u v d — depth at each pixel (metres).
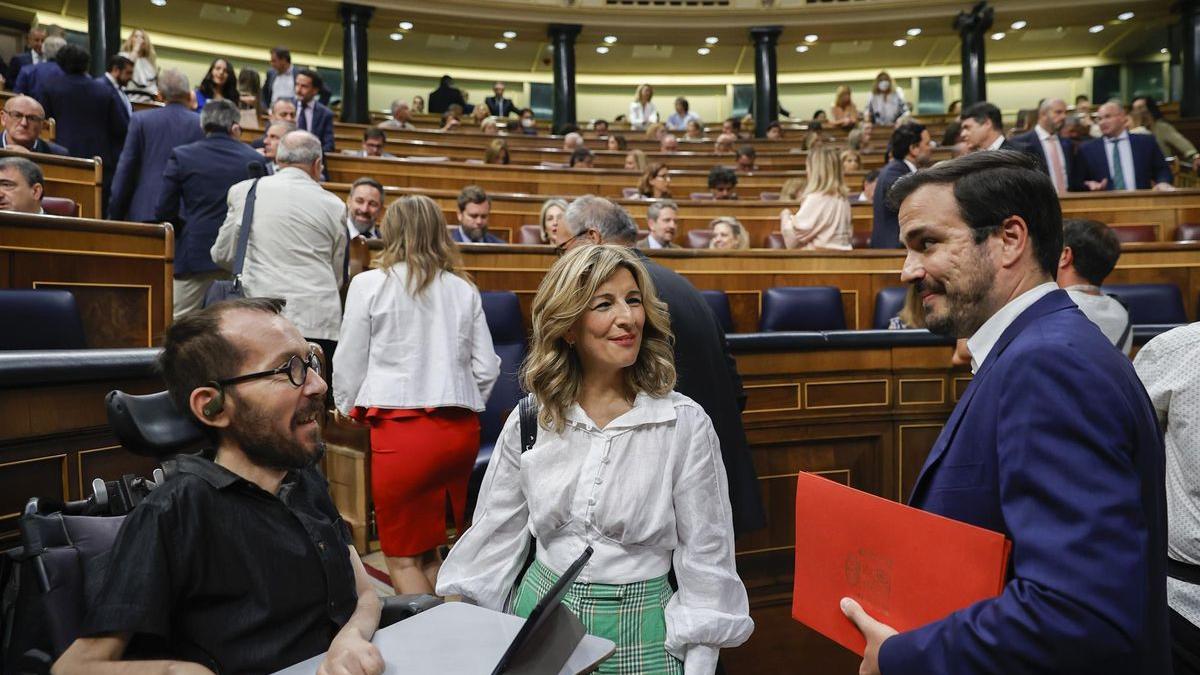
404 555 2.52
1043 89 17.17
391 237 2.52
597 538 1.39
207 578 1.17
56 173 4.35
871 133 11.89
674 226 5.13
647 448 1.41
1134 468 0.91
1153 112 9.12
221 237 3.17
